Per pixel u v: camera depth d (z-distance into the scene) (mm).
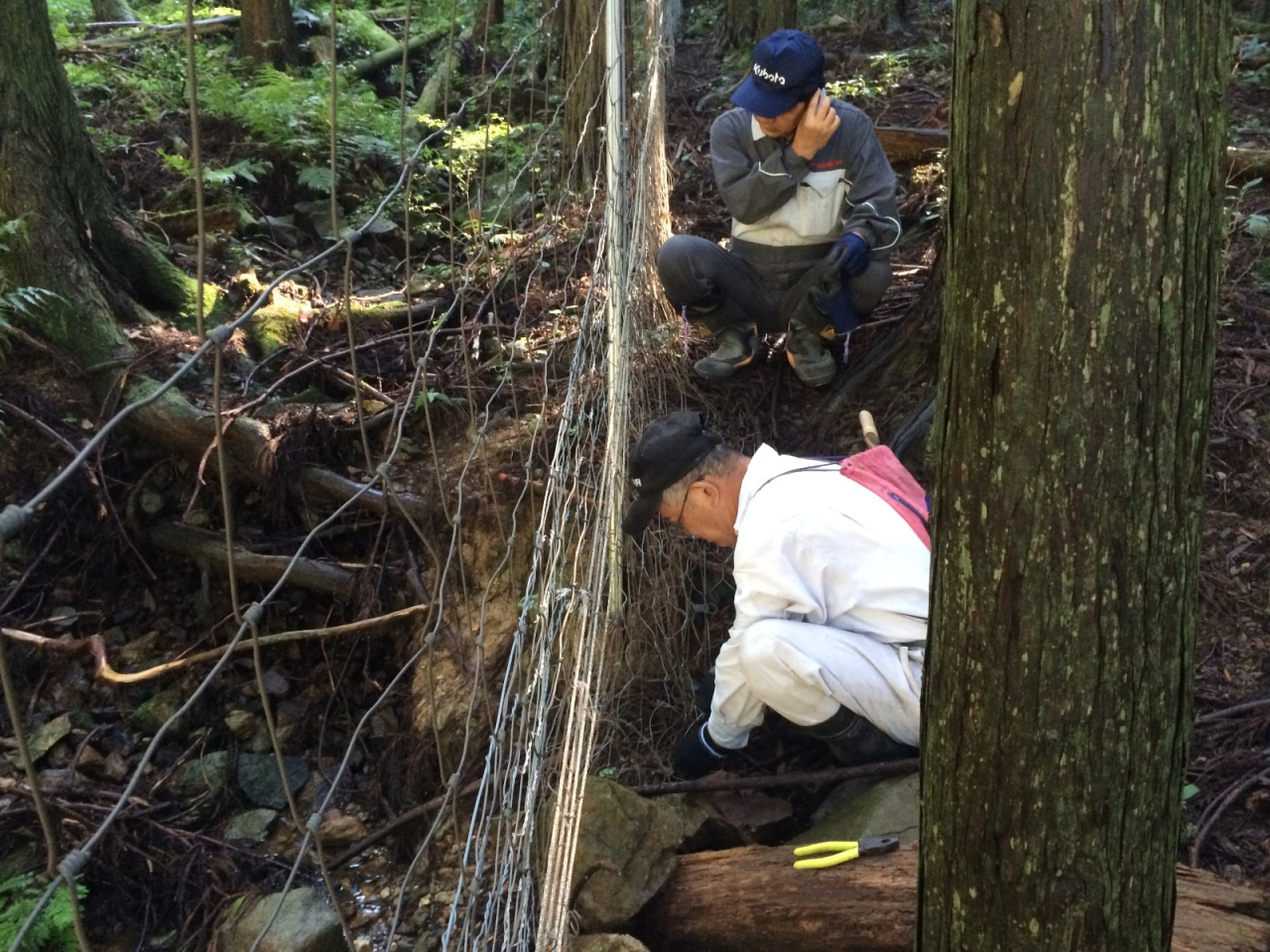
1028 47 985
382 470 1446
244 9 5730
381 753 3020
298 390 3711
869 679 2297
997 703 1154
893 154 4781
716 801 2453
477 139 4984
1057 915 1202
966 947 1281
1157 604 1099
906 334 3502
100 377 3516
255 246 4434
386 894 2572
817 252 3348
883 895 2008
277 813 2877
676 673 2896
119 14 6359
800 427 3490
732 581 3115
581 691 2041
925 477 3176
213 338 1005
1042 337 1035
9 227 3529
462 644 2990
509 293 3922
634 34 4105
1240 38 5695
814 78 3014
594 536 2396
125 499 3395
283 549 3332
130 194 4574
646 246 3609
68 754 2959
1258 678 2652
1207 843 2254
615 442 2734
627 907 2102
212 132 5059
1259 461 3162
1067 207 999
